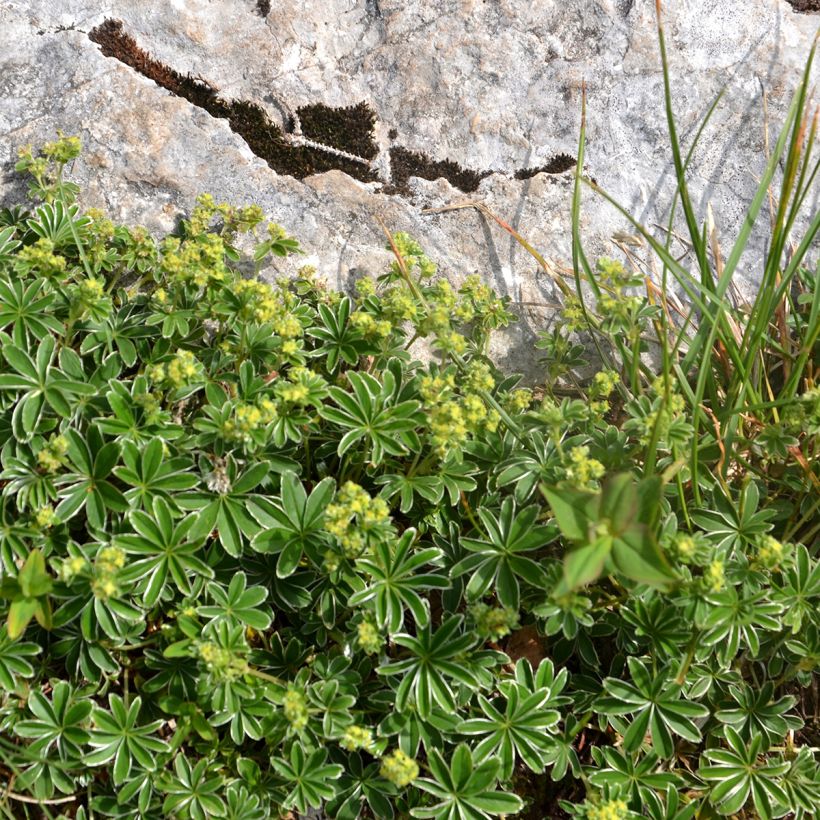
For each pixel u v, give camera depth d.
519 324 0.76
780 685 0.71
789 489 0.72
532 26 0.79
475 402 0.67
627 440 0.71
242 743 0.66
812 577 0.67
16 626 0.61
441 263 0.76
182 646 0.64
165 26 0.77
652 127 0.78
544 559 0.69
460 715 0.67
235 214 0.73
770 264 0.70
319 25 0.78
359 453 0.69
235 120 0.77
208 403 0.72
